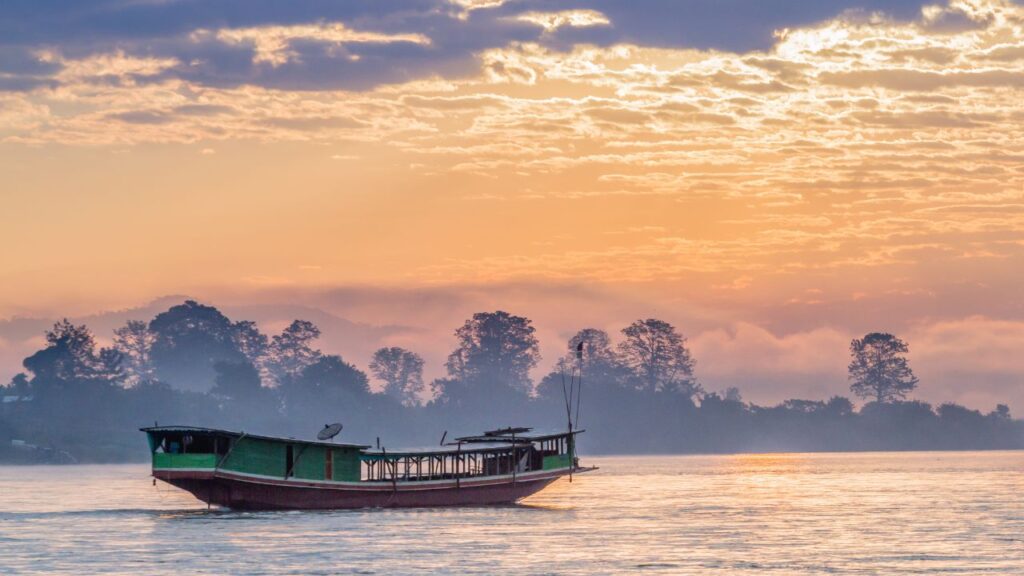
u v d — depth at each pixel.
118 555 133.25
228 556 131.75
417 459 184.62
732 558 132.88
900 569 126.25
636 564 128.50
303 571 123.50
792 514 184.00
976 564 129.38
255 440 168.62
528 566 126.81
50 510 190.00
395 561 128.88
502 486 185.12
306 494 172.62
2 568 126.06
